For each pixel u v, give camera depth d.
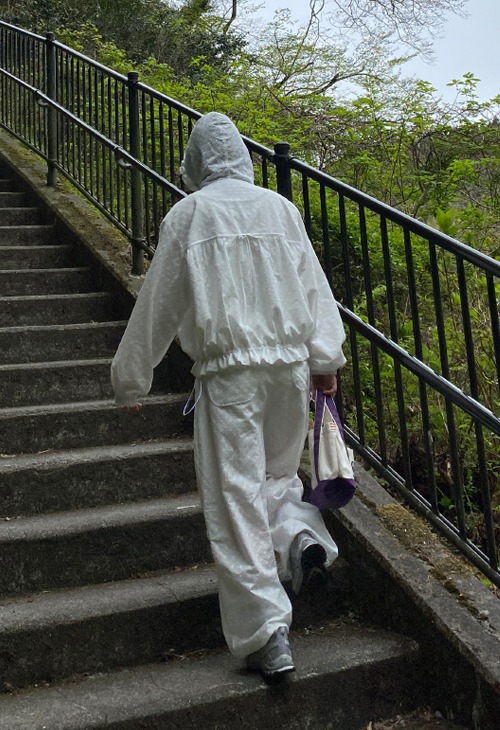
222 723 2.42
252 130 8.51
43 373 4.13
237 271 2.58
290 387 2.59
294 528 2.67
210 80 11.52
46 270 5.23
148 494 3.50
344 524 3.08
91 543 3.04
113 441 3.80
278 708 2.48
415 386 4.34
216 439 2.53
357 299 5.70
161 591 2.86
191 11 14.95
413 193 7.82
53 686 2.59
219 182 2.72
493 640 2.53
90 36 12.77
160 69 11.23
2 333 4.44
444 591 2.73
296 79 12.32
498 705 2.39
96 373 4.23
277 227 2.65
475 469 4.23
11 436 3.65
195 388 2.65
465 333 2.82
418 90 9.17
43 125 6.71
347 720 2.57
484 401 4.25
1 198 6.52
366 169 8.17
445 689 2.60
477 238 5.80
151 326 2.58
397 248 5.85
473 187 8.02
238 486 2.48
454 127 8.65
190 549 3.18
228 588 2.47
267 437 2.70
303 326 2.61
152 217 5.19
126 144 5.43
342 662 2.59
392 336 3.22
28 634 2.61
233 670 2.59
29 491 3.31
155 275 2.58
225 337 2.52
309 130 8.99
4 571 2.93
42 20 13.45
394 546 2.94
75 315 4.94
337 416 2.82
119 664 2.70
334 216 5.94
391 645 2.70
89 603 2.78
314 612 2.98
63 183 6.60
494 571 2.74
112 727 2.30
